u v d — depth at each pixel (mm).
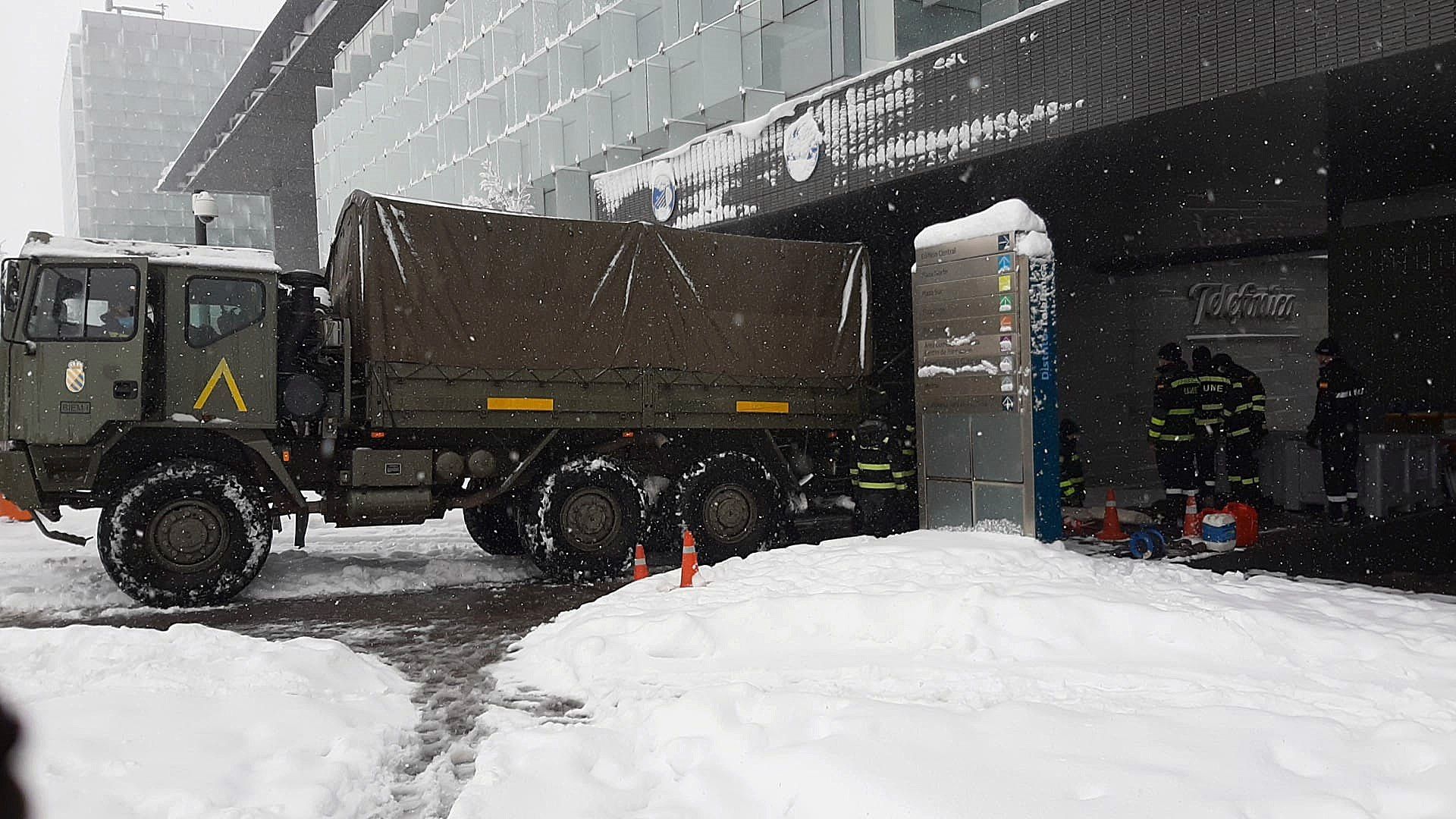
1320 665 5594
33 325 8836
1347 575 10305
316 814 4145
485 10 25859
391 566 11117
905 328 14602
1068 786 3850
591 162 20531
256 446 9430
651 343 10555
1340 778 3879
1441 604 6797
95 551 12312
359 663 6441
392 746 5121
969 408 9969
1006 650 6211
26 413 8805
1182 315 16594
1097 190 13750
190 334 9250
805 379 11367
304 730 5082
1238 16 8891
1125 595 6871
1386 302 16281
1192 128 10383
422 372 9617
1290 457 12602
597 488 10312
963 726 4473
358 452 9695
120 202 99688
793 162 13375
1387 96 9430
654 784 4359
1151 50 9523
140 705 5180
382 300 9484
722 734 4625
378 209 9500
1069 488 13156
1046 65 10391
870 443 11594
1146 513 12172
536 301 10086
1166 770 3959
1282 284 17406
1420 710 4762
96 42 98250
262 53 39094
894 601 6844
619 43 19547
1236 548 9719
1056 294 15312
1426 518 11781
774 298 11211
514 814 4027
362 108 34188
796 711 4879
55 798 4020
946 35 13797
